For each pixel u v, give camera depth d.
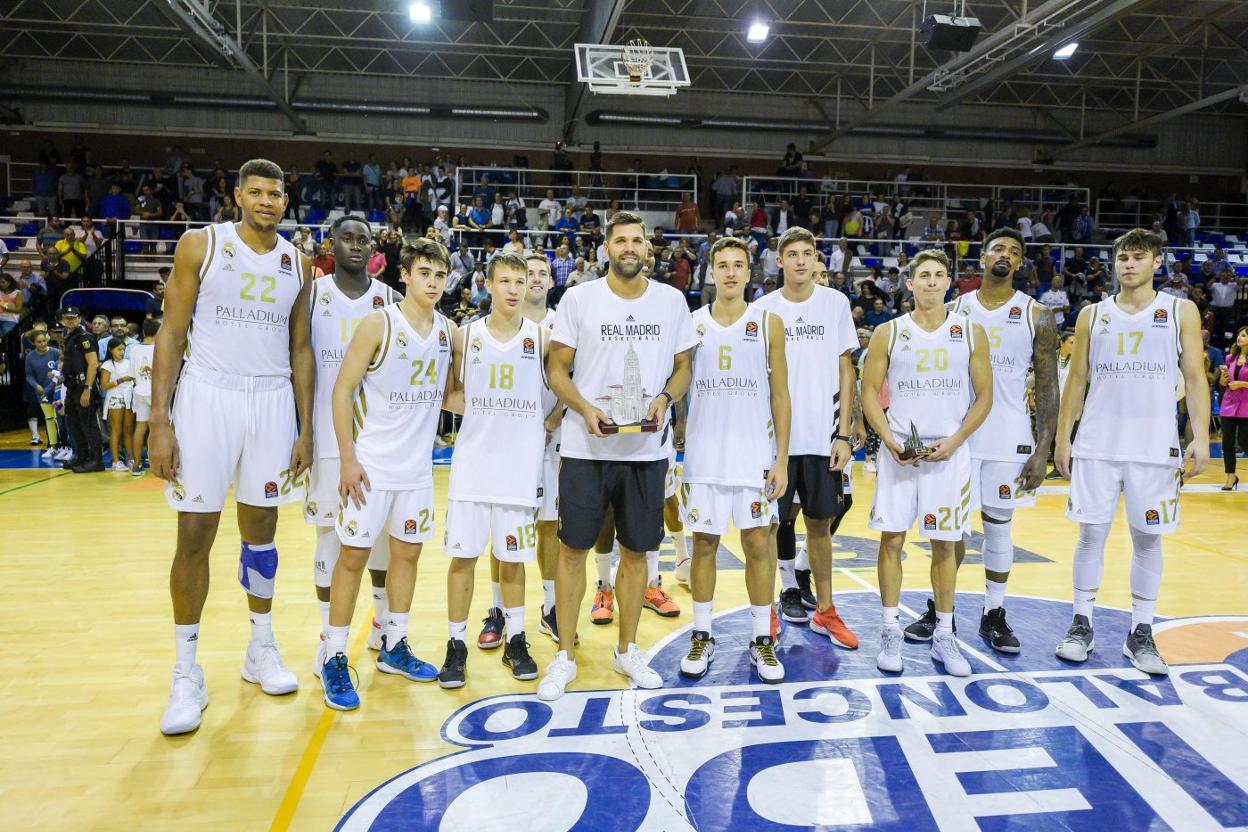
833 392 3.84
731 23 15.88
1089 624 3.73
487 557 5.48
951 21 11.70
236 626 4.02
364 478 3.14
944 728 2.99
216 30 12.79
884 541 3.55
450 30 16.39
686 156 19.72
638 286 3.27
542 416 3.40
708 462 3.43
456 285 12.80
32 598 4.41
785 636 3.98
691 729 2.98
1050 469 9.68
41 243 13.87
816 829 2.37
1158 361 3.50
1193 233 18.53
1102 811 2.47
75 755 2.77
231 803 2.49
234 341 2.97
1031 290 14.46
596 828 2.37
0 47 16.72
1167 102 19.72
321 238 15.35
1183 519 6.87
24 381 12.05
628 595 3.39
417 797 2.53
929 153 20.33
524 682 3.40
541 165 19.39
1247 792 2.58
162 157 18.06
